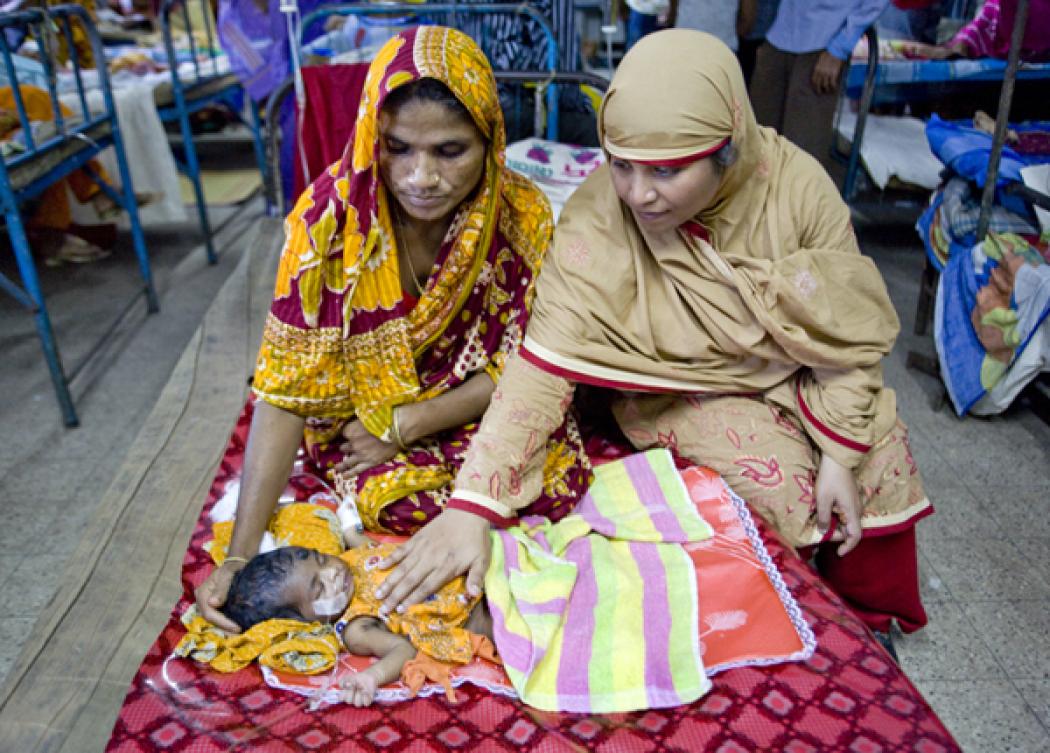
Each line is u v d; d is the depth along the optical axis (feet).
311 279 4.44
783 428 5.38
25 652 4.50
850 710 3.91
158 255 13.85
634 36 13.41
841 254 4.94
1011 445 8.56
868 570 5.54
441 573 4.22
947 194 9.62
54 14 9.58
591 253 5.02
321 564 4.23
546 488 5.05
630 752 3.70
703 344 5.24
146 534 5.48
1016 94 13.76
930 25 14.47
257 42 12.32
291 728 3.79
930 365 9.73
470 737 3.77
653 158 4.30
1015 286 8.21
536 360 4.87
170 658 4.16
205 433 6.69
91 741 3.97
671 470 5.28
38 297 8.47
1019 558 7.00
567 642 4.16
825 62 11.00
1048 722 5.56
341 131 8.38
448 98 4.14
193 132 20.15
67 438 8.81
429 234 4.96
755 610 4.45
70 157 9.75
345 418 5.21
